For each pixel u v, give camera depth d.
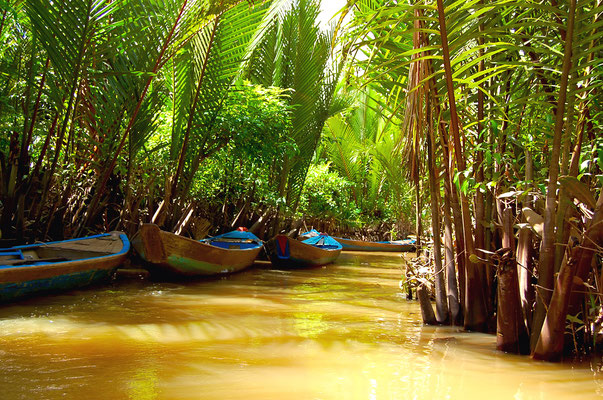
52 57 6.70
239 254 9.34
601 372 3.32
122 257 7.23
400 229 21.25
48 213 7.98
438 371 3.35
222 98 9.65
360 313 5.62
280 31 13.51
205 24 8.09
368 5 3.98
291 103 13.91
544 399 2.84
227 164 11.94
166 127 10.09
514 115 4.33
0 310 5.12
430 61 3.93
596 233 3.14
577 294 3.48
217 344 4.04
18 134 6.97
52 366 3.31
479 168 4.14
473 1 3.14
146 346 3.91
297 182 15.20
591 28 3.12
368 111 21.69
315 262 11.85
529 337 3.82
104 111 7.60
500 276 3.77
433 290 6.01
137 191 9.45
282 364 3.47
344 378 3.17
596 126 3.78
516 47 3.29
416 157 4.40
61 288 6.10
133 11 7.31
